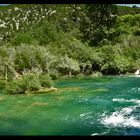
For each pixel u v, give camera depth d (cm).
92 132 1100
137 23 9056
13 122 1270
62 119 1316
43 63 4238
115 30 7831
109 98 1903
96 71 5125
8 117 1367
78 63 5003
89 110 1512
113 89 2417
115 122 1245
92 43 7231
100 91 2286
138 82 3078
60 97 1980
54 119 1317
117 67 5166
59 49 5250
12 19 13162
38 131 1130
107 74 5144
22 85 2212
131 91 2255
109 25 7731
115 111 1472
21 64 3988
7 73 3359
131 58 6066
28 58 4066
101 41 7288
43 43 6334
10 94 2172
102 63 5134
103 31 7544
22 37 6316
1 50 4094
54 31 6788
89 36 7462
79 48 5281
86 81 3366
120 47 6444
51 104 1705
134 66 5369
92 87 2611
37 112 1478
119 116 1355
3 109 1564
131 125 1190
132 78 3778
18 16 13338
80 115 1398
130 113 1416
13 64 3922
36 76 2312
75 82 3238
